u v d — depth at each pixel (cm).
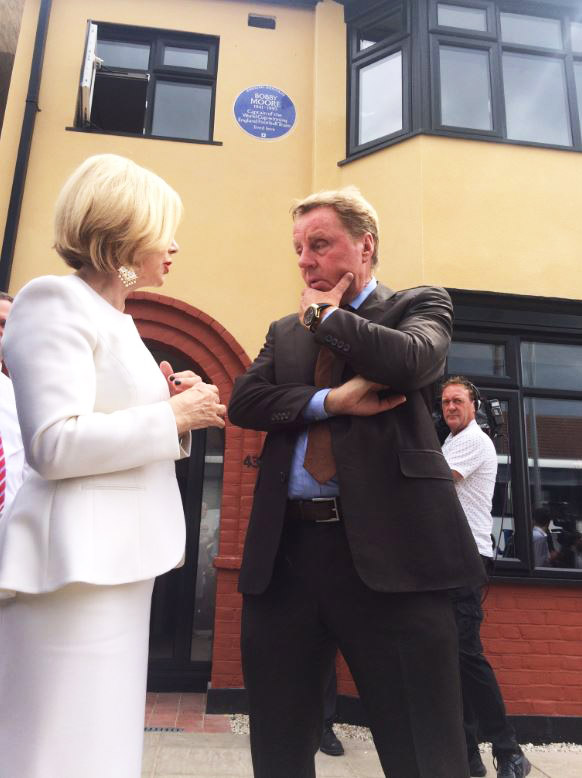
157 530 126
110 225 134
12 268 490
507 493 459
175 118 576
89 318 126
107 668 114
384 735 138
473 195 498
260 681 151
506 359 481
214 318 504
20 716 110
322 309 153
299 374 171
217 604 448
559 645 417
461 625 318
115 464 119
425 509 143
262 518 157
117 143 534
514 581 425
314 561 148
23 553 115
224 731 389
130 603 121
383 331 144
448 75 545
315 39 584
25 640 113
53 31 560
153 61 583
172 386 147
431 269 477
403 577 137
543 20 582
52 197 513
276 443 163
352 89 571
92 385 122
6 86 493
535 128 547
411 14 556
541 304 484
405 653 137
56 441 112
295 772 147
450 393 363
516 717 401
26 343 120
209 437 536
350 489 143
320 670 153
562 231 499
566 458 475
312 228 168
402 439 149
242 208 533
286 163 550
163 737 374
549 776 340
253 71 573
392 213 505
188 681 476
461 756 134
